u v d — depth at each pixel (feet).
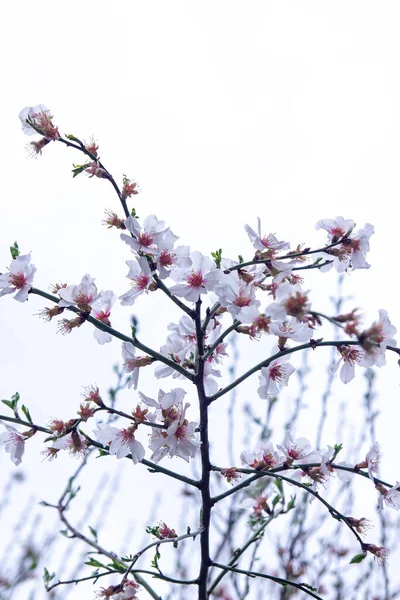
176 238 4.10
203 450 4.02
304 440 4.24
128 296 4.12
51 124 4.22
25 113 4.27
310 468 4.16
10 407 4.05
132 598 4.02
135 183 4.17
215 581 4.00
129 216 4.08
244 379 4.04
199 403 4.05
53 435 4.00
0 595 5.05
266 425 5.11
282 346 4.06
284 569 4.96
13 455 4.09
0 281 4.09
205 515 4.00
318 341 3.96
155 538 4.09
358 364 4.09
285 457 4.21
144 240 4.08
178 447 3.98
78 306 4.08
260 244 4.09
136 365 4.14
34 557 5.21
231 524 4.87
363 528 4.09
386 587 5.00
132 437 4.03
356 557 4.05
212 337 4.24
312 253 4.18
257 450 4.25
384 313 4.00
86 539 4.15
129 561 4.05
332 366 4.10
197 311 4.08
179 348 4.22
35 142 4.25
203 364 4.06
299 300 3.84
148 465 4.00
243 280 4.10
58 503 4.29
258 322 3.95
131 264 4.14
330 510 4.08
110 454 4.03
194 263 4.10
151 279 4.12
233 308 3.97
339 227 4.26
